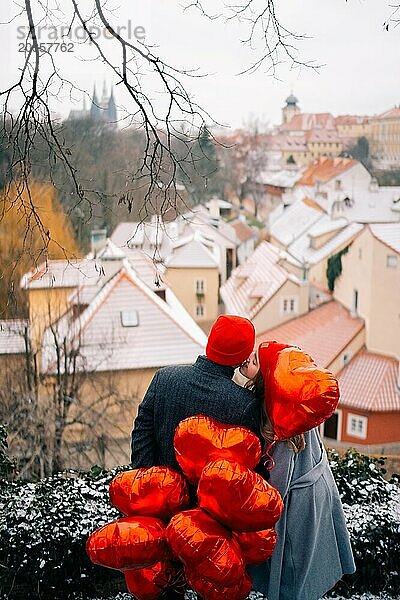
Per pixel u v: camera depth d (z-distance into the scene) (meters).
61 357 9.20
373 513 2.85
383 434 11.70
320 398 1.84
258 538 1.89
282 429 1.89
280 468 2.00
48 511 2.90
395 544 2.79
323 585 2.14
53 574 2.79
